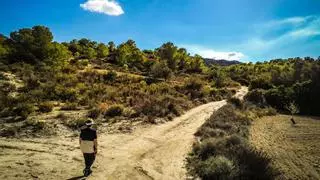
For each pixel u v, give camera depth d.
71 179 9.86
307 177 13.87
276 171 13.26
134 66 70.56
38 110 21.95
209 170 12.03
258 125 28.81
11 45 47.34
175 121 24.75
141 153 14.48
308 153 18.34
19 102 23.48
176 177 11.65
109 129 18.81
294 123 30.81
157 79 55.59
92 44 90.94
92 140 10.18
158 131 20.11
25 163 11.18
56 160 11.96
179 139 18.41
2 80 29.77
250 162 12.92
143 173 11.59
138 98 30.59
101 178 10.30
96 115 21.70
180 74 77.62
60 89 29.17
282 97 45.00
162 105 28.19
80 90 31.88
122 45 78.56
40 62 43.69
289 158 17.05
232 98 38.91
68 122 18.80
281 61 147.50
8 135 15.38
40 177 9.82
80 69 49.06
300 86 45.03
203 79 75.44
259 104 43.25
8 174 9.81
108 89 34.47
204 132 20.17
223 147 14.97
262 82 63.38
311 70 60.00
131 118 22.67
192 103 36.88
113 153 13.88
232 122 25.88
